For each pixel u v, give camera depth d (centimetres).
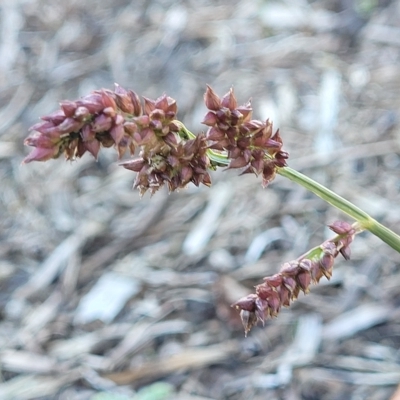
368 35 50
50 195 42
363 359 31
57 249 39
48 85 51
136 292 36
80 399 31
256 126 23
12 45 56
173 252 37
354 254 35
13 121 48
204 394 31
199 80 49
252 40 52
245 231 38
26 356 34
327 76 47
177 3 56
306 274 23
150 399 31
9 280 38
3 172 45
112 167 43
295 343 32
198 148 22
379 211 37
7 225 41
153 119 22
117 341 34
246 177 41
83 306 36
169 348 33
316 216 38
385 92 45
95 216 40
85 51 54
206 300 35
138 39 53
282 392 30
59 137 21
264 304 23
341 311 33
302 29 52
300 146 42
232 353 32
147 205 40
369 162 41
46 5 60
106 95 22
